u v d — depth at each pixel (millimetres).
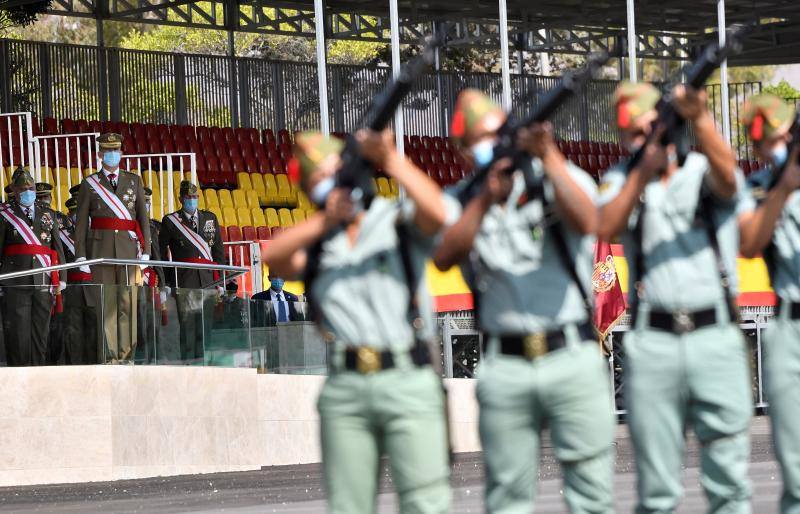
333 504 19172
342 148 18812
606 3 123188
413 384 18703
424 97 118562
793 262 23312
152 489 44281
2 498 42750
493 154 19109
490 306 20109
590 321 20094
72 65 100250
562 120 128000
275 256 18766
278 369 57250
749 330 72625
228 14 114250
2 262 52031
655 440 21766
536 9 123875
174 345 51125
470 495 38344
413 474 18750
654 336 21594
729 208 21516
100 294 49594
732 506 21922
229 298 53094
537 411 20141
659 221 21438
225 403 52500
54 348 49125
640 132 21219
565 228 19750
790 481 23500
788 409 23422
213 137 101062
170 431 50688
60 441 48875
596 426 19969
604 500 20156
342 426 18969
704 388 21469
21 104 97562
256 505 37562
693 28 133000
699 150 24438
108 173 52625
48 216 52906
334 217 18375
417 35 126438
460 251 19250
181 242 59625
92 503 39938
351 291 18781
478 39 126125
